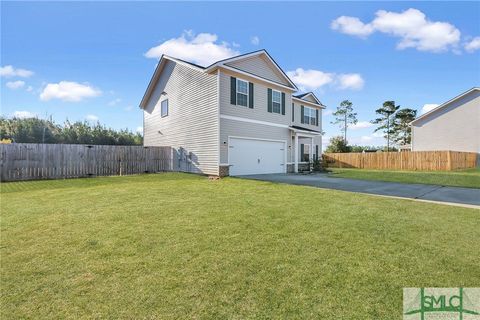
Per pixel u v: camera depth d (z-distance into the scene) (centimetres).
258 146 1402
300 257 297
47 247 329
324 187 873
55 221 441
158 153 1586
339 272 262
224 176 1222
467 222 436
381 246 329
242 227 406
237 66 1306
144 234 375
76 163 1310
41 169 1212
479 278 251
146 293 227
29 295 225
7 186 923
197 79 1362
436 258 294
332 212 497
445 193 755
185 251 315
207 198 641
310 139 1922
